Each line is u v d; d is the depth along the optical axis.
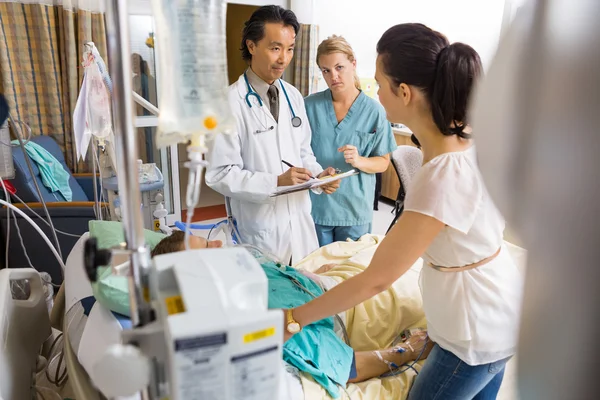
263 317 0.50
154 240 1.65
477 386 1.09
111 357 0.50
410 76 0.91
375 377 1.49
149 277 0.59
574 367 0.38
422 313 1.73
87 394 0.96
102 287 1.10
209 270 0.56
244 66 5.05
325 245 2.30
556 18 0.33
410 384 1.45
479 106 0.39
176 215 3.85
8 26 3.01
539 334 0.39
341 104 2.28
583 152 0.33
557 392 0.39
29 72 3.13
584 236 0.34
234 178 1.79
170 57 0.58
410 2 4.40
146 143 3.51
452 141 0.94
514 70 0.35
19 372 1.12
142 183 2.07
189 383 0.49
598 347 0.36
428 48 0.89
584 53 0.32
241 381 0.51
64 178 2.80
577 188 0.33
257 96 1.87
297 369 1.32
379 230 3.90
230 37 5.20
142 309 0.59
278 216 1.93
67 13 3.09
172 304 0.54
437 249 1.00
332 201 2.28
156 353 0.55
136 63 3.29
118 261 0.58
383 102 1.01
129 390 0.51
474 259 0.99
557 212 0.35
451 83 0.86
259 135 1.88
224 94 0.60
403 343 1.58
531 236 0.37
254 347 0.51
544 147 0.34
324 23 4.26
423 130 0.97
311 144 2.32
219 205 4.49
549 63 0.33
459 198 0.90
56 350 1.42
